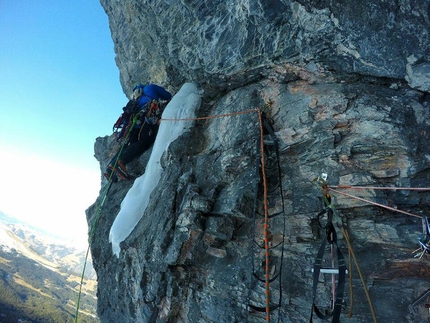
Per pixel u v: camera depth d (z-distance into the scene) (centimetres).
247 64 483
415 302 300
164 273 454
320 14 361
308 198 385
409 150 345
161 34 609
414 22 316
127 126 694
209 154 515
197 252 436
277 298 367
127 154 684
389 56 355
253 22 425
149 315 473
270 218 407
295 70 455
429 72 338
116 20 832
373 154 364
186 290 450
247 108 500
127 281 530
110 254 601
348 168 372
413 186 338
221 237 423
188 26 518
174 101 625
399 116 365
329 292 337
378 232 337
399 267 323
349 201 354
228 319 392
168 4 521
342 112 401
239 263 409
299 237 379
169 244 452
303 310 350
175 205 478
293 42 416
